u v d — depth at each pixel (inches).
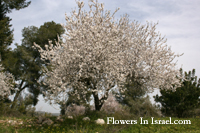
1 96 735.7
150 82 488.7
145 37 529.0
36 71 958.4
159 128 334.6
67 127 348.5
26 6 857.5
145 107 484.4
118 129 325.7
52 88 409.7
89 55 371.6
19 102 811.4
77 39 385.7
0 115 561.0
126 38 487.2
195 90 562.6
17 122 406.3
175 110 576.1
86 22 401.1
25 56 927.0
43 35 973.2
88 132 313.1
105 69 397.4
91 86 443.5
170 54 519.8
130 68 473.4
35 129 352.2
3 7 821.9
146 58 479.2
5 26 778.2
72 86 415.2
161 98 602.9
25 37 1023.6
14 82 820.0
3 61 794.2
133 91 647.1
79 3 402.3
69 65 392.2
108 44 389.1
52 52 418.3
